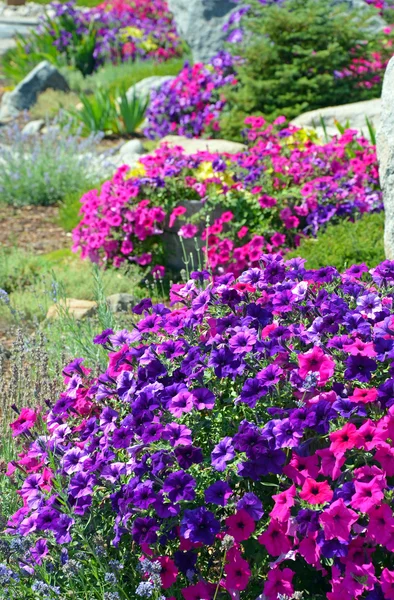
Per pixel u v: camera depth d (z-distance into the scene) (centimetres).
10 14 2842
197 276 392
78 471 313
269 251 692
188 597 288
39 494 325
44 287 641
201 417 321
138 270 741
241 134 977
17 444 410
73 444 343
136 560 308
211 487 285
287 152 802
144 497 289
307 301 358
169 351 336
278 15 1071
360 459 297
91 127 1337
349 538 276
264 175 739
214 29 1359
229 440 291
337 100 1086
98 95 1370
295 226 702
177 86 1183
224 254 705
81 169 1045
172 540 308
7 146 1227
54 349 525
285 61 1095
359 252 602
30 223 941
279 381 313
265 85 1057
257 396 300
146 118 1377
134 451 300
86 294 691
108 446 318
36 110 1534
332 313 332
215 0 1355
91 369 438
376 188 753
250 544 300
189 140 1044
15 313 527
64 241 877
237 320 342
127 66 1772
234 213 720
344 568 279
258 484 311
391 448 283
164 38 1894
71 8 1950
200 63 1259
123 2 2119
